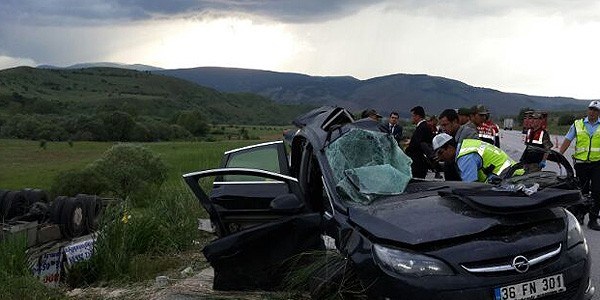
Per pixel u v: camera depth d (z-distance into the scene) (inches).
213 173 220.1
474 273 152.7
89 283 294.4
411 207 177.6
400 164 216.5
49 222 320.5
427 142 369.4
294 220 201.9
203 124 4495.6
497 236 161.2
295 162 251.6
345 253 176.4
